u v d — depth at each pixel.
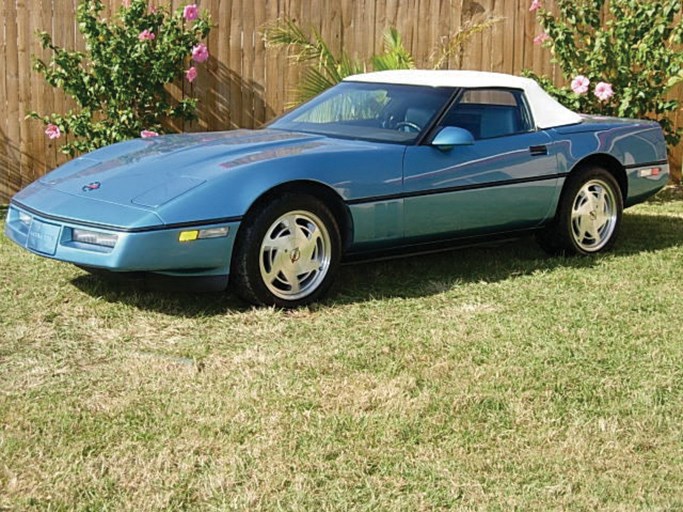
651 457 3.99
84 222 5.59
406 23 10.44
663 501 3.62
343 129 6.84
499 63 10.76
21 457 3.85
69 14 9.46
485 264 7.26
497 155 6.81
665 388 4.74
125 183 5.85
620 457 3.97
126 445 3.97
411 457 3.93
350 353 5.12
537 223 7.24
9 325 5.56
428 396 4.53
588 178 7.43
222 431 4.14
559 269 7.08
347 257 6.34
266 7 9.99
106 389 4.58
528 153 6.99
